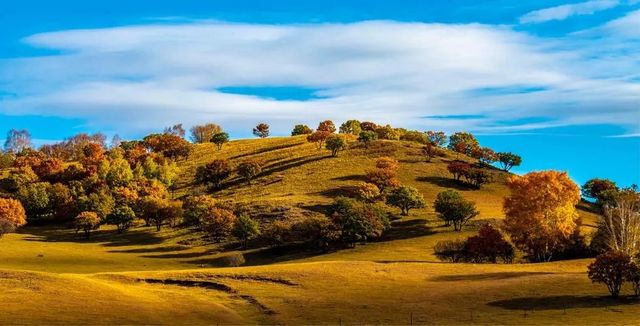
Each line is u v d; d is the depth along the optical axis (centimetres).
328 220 11400
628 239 7794
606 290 5819
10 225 13612
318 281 6606
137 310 5428
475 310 5322
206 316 5419
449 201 12056
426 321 5044
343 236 11344
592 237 9200
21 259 10762
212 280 6712
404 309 5444
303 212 13675
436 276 6869
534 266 7600
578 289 5912
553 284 6162
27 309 5225
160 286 6612
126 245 12862
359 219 11362
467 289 6116
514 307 5366
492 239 8831
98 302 5575
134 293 6097
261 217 13550
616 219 8412
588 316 4947
